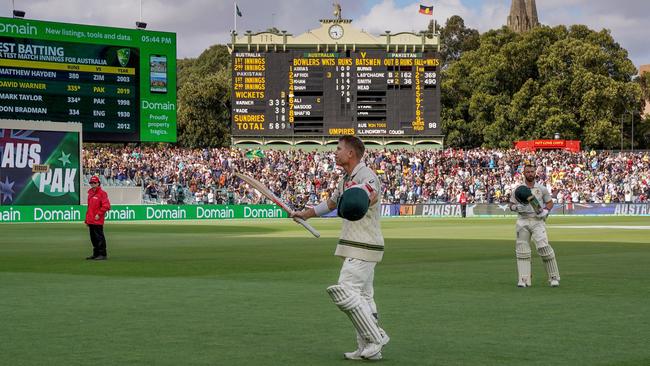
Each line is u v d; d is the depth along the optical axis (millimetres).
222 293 13359
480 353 8344
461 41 121688
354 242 8062
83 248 25266
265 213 55625
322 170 59656
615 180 65625
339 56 58125
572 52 89000
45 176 46938
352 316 7965
